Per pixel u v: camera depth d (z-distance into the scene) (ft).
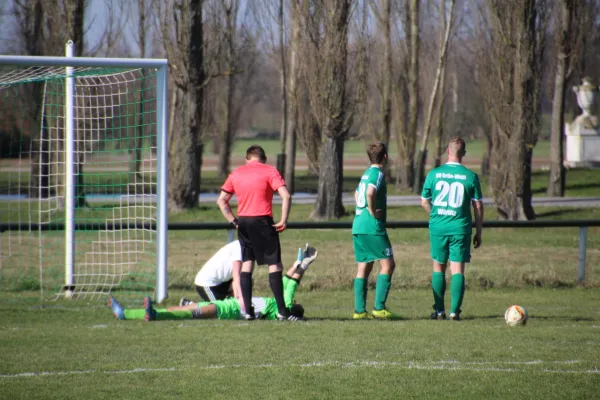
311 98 318.24
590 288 148.56
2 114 283.59
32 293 130.41
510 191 300.20
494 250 219.82
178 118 331.16
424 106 512.63
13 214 254.68
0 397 61.52
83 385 65.41
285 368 71.77
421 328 94.94
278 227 100.32
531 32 289.94
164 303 121.60
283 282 106.52
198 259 198.18
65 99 135.85
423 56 506.48
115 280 145.48
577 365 73.46
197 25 323.16
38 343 83.30
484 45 347.15
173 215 316.81
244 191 100.22
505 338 87.92
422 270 166.50
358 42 312.29
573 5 384.27
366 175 104.78
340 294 139.03
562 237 256.32
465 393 63.41
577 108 539.29
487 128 534.37
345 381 67.10
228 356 76.79
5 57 116.06
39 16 350.64
